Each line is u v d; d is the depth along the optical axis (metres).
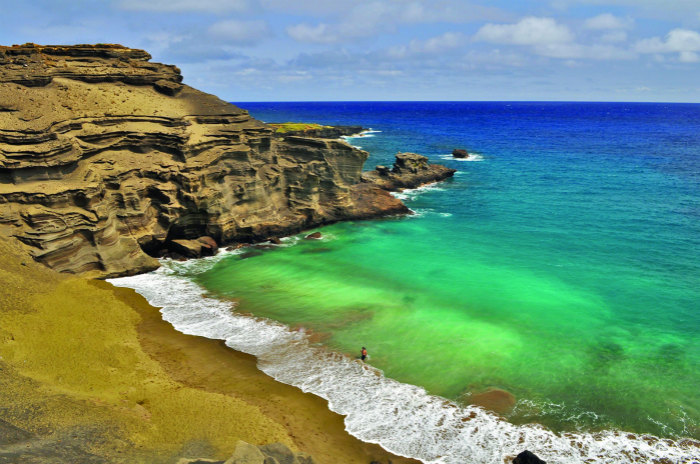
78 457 24.47
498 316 46.38
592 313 47.19
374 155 158.00
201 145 64.44
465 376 36.88
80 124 56.28
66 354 36.12
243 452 22.39
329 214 78.94
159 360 38.00
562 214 85.25
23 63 61.44
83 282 49.72
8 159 48.38
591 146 186.62
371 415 32.62
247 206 68.88
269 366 38.12
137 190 57.12
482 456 29.20
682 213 84.88
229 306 48.22
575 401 34.19
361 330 43.59
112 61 72.00
